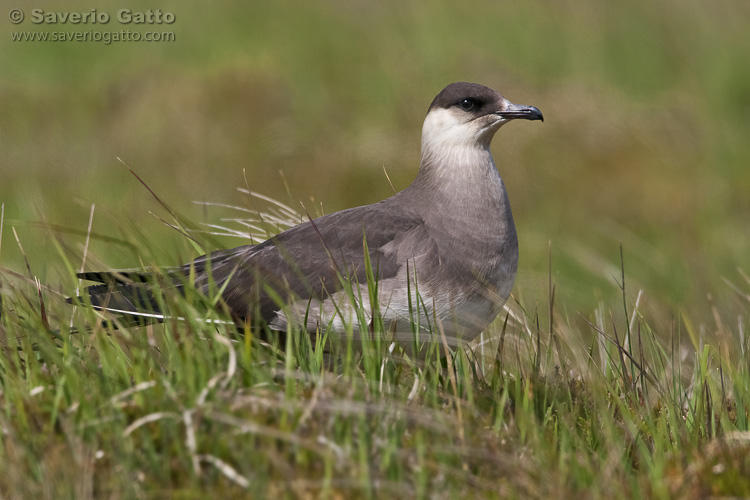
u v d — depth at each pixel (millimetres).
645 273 18406
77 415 7594
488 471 7520
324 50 28000
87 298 9273
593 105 24531
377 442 7367
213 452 7191
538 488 7211
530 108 10648
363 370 9289
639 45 28438
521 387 9180
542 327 11906
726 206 22000
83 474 6969
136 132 24172
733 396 9758
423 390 8492
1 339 9078
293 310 10109
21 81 27094
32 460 7219
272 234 12203
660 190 22469
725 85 26281
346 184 22516
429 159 10906
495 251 10336
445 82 26250
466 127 10672
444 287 10062
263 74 25672
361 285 9992
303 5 30953
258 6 31188
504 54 28016
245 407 7582
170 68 27094
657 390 9422
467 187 10508
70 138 24281
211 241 11188
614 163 23203
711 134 24359
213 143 23484
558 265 18438
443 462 7414
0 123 24797
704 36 28484
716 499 7359
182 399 7629
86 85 26984
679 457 8148
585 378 9500
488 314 10391
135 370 8164
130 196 20516
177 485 7113
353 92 26031
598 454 8156
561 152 23484
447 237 10273
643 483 7609
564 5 29984
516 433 8188
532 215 21625
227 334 9477
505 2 30156
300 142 23625
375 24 29375
